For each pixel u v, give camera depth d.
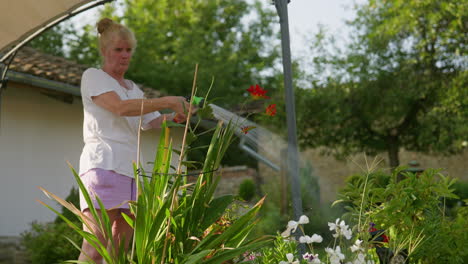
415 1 15.66
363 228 2.09
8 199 7.34
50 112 7.96
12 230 7.30
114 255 1.79
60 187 7.95
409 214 2.27
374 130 15.80
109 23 2.50
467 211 2.37
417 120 15.59
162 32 22.42
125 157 2.33
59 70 7.98
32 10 3.63
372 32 16.66
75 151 8.24
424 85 15.18
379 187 2.24
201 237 2.09
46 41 20.59
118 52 2.45
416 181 2.27
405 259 2.21
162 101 2.15
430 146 15.58
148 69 21.28
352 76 15.97
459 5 14.96
